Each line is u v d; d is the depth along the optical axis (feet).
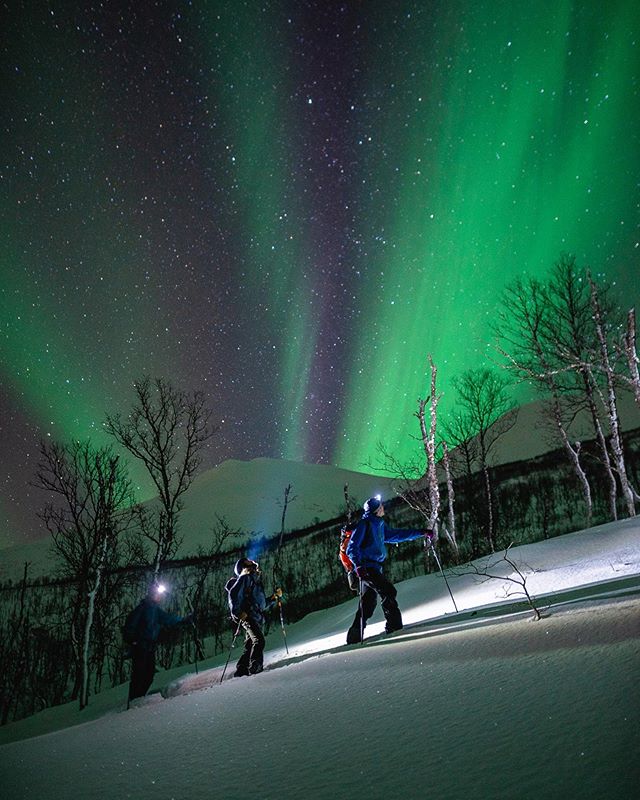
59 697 73.77
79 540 60.75
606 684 7.06
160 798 7.13
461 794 5.26
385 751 6.92
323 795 5.99
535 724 6.47
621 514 94.94
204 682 25.09
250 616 23.86
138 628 28.45
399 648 14.53
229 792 6.77
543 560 33.55
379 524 23.47
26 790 9.08
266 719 10.30
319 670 14.55
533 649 9.91
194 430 63.16
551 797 4.79
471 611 20.40
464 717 7.39
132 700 27.35
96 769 9.51
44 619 93.15
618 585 15.55
